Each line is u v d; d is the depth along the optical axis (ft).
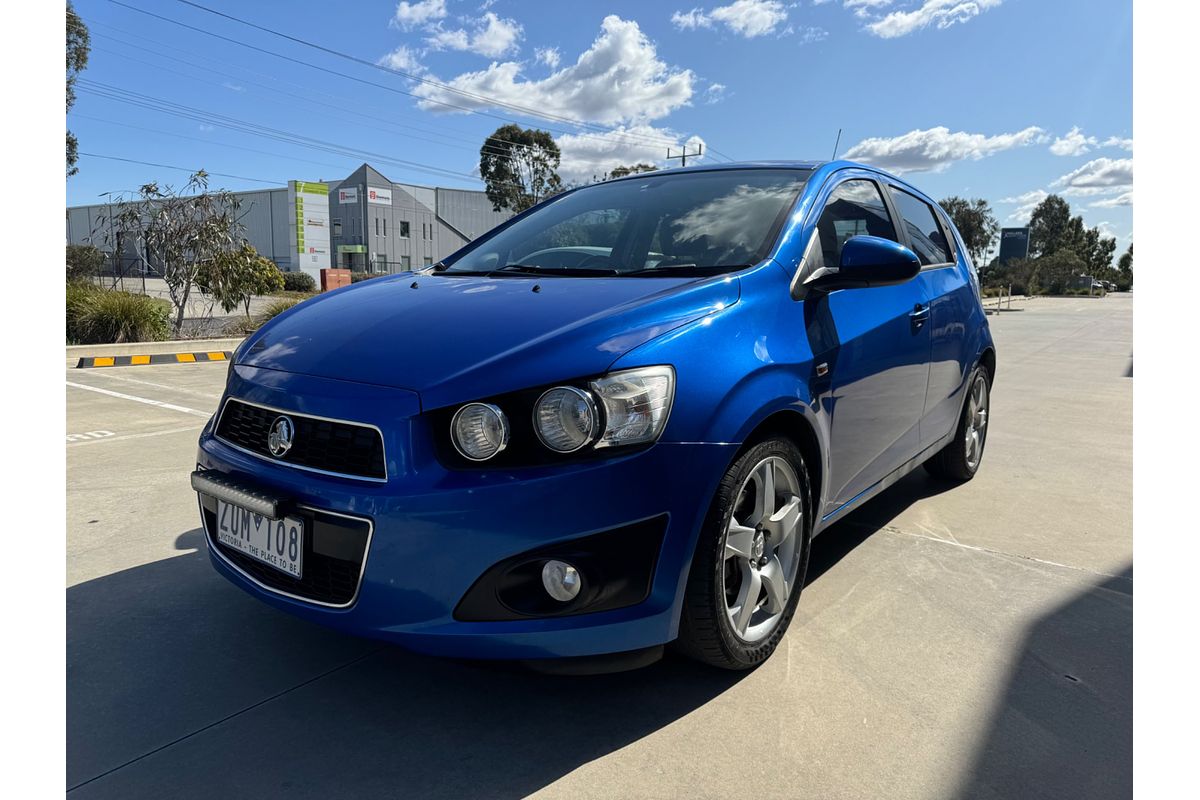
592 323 6.35
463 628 5.81
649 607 6.08
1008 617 8.59
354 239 198.08
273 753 6.08
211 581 9.34
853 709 6.75
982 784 5.76
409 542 5.74
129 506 12.23
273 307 47.75
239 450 6.97
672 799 5.59
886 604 8.91
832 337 8.05
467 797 5.61
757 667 7.44
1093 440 18.38
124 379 27.40
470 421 5.80
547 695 6.95
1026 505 12.87
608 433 5.86
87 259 64.75
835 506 8.73
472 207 222.07
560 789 5.69
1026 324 66.44
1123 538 11.25
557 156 182.80
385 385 6.13
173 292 43.93
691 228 8.73
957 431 13.33
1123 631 8.23
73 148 73.77
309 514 6.20
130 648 7.68
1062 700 6.89
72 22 69.62
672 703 6.84
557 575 5.86
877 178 11.07
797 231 8.32
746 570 7.06
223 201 44.98
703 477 6.21
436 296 7.73
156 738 6.23
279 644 7.83
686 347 6.39
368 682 7.15
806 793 5.67
